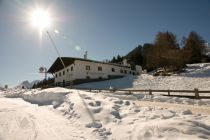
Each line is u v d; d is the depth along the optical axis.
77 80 43.22
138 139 7.04
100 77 47.25
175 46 64.00
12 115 11.31
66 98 15.19
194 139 6.44
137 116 9.48
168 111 10.16
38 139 7.37
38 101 17.75
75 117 10.34
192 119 8.40
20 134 7.96
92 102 12.27
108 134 7.89
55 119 10.32
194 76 39.03
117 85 38.22
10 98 22.73
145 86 34.81
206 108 11.86
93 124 8.98
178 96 18.58
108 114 9.88
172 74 45.34
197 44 69.25
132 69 61.38
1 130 8.49
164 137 6.84
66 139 7.33
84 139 7.33
